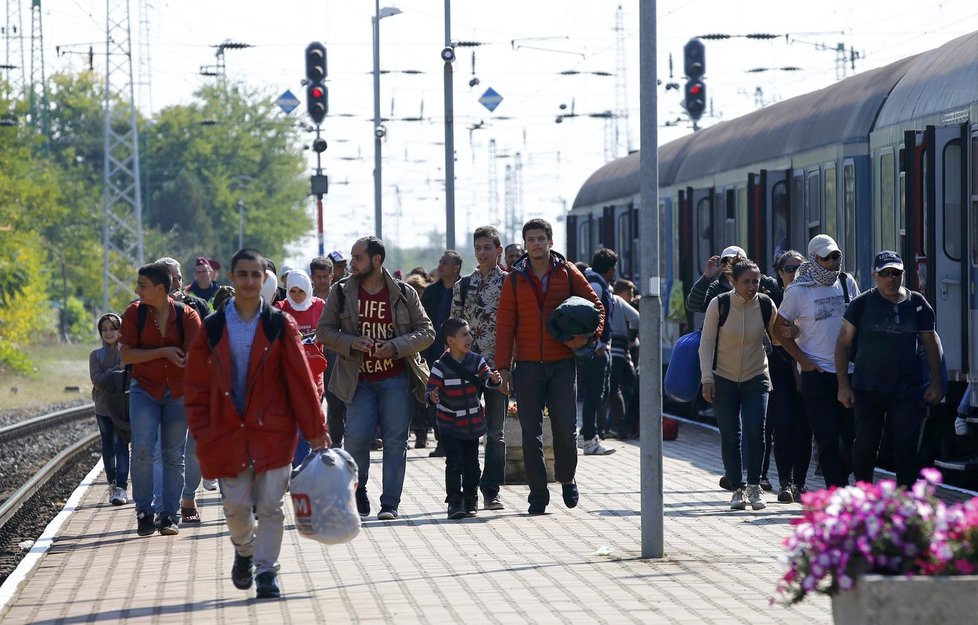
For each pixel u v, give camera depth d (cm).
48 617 2519
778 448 3831
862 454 3444
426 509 3822
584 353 3597
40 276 18825
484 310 3984
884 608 1695
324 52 8481
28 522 4697
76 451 7081
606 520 3547
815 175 5541
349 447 3597
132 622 2419
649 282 2964
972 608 1691
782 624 2250
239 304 2566
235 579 2656
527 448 3666
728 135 7031
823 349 3606
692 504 3844
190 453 3725
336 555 3100
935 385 3388
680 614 2342
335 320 3538
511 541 3234
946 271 4178
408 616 2380
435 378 3606
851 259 5131
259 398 2541
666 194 7888
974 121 4131
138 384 3509
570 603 2467
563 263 3634
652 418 2953
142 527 3534
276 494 2561
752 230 6184
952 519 1778
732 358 3691
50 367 16538
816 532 1822
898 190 4719
